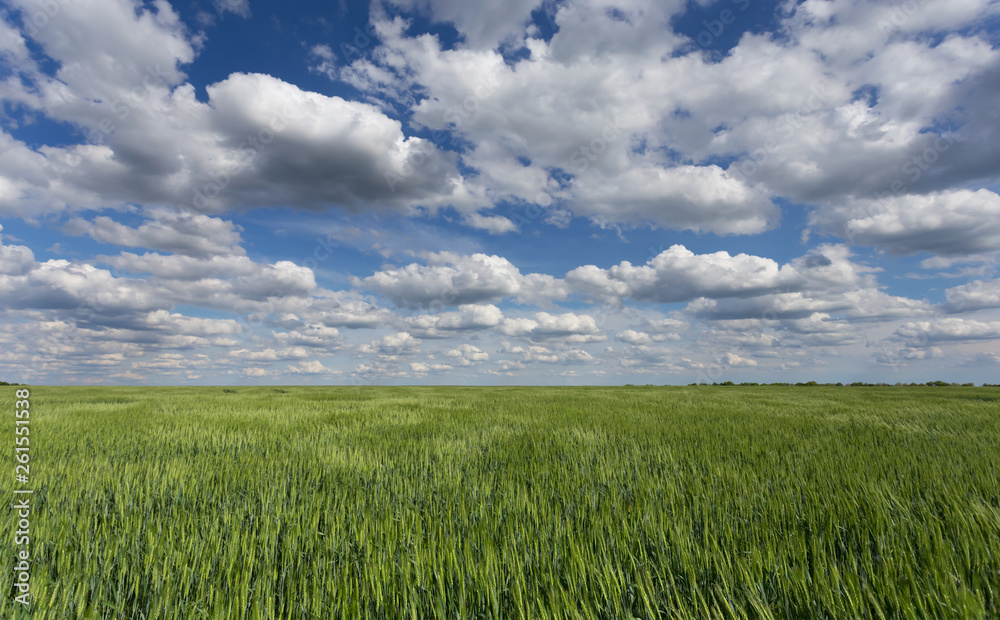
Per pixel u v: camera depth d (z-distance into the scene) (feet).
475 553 9.30
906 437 25.16
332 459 19.15
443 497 13.51
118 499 12.89
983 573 7.91
